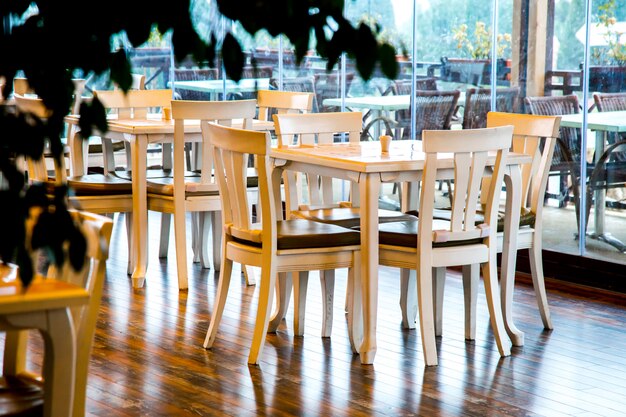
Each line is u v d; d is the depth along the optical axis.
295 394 3.34
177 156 4.92
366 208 3.67
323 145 4.37
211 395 3.31
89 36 1.21
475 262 3.77
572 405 3.25
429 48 5.78
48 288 1.83
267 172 3.56
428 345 3.69
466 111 5.62
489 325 4.36
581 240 5.13
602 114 4.94
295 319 4.12
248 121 4.98
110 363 3.67
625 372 3.65
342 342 4.05
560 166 5.18
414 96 5.92
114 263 5.62
